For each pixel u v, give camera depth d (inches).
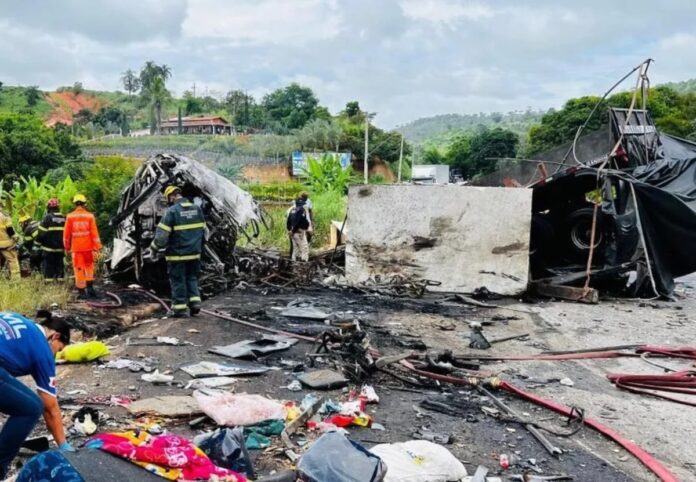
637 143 558.3
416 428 229.6
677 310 481.4
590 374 314.2
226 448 177.3
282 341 341.1
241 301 467.2
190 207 393.4
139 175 497.4
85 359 293.3
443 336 381.7
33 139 1790.1
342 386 271.0
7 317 164.4
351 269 539.2
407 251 532.1
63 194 731.4
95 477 131.5
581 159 567.5
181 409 224.8
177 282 394.6
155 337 345.7
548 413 256.5
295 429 213.8
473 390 278.7
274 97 3668.8
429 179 1959.9
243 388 264.4
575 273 543.2
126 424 215.9
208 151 2524.6
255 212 561.9
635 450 217.8
